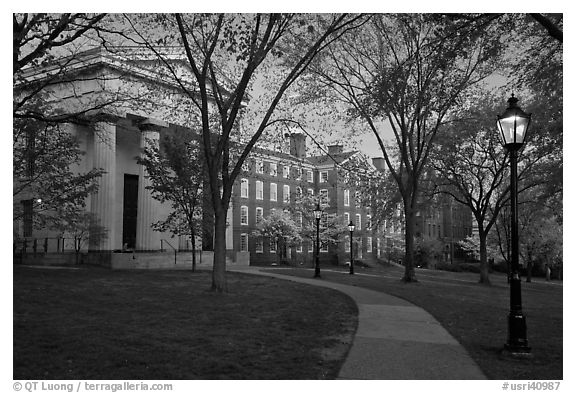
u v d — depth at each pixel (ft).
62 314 37.04
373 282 82.12
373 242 215.10
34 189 83.82
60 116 74.08
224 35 52.26
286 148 70.59
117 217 130.52
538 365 26.89
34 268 77.71
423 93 82.53
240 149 81.46
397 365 26.43
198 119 84.64
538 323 43.14
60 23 47.50
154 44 71.56
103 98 88.84
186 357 26.22
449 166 106.52
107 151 112.98
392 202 105.91
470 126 99.50
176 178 81.35
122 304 43.19
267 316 40.50
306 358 27.20
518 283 30.22
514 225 30.68
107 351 26.61
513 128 31.09
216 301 47.34
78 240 108.68
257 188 181.57
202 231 87.61
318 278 87.30
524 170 98.17
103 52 91.91
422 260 215.31
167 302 45.44
